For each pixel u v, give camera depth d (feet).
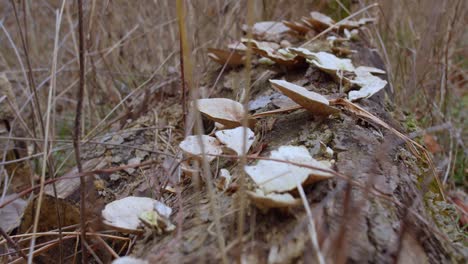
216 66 2.10
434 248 0.95
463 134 2.36
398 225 0.92
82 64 1.02
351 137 1.20
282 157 0.99
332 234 0.87
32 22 2.70
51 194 1.40
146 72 2.54
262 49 1.77
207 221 0.99
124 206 1.06
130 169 1.54
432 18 2.30
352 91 1.46
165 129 1.77
